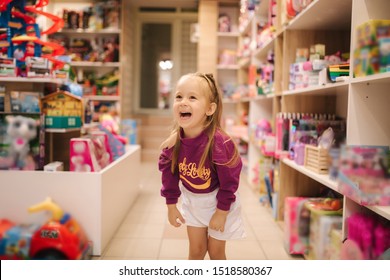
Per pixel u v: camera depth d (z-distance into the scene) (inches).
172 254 82.6
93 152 86.3
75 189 80.7
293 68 101.2
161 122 269.4
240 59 212.4
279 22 118.0
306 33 109.8
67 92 95.3
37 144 83.8
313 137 94.9
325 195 99.3
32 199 80.1
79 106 95.8
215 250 62.7
